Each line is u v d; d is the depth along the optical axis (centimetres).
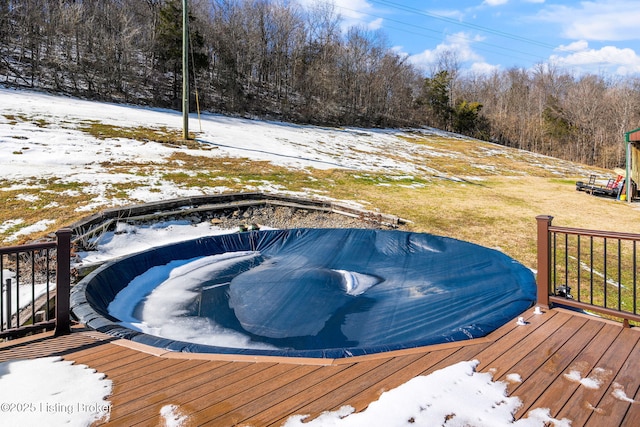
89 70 2339
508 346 286
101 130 1446
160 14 2514
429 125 4156
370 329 422
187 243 687
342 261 648
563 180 1883
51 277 525
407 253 666
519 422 197
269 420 199
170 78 2812
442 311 441
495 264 568
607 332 309
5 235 611
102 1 2733
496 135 4150
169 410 208
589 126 3525
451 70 4681
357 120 3409
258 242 755
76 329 334
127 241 700
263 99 3180
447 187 1416
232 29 3117
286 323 443
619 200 1315
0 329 298
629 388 229
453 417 201
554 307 368
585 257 708
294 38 3644
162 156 1273
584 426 195
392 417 199
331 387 232
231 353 284
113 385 234
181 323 447
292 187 1124
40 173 951
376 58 3838
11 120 1347
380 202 1069
